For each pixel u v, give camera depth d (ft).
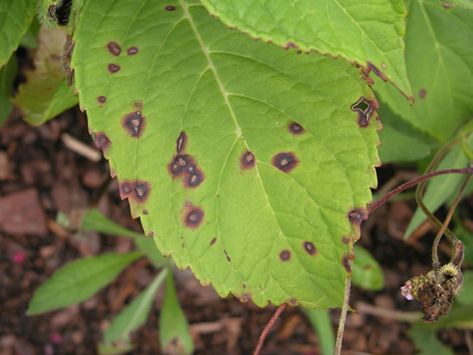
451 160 1.41
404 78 0.93
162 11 1.09
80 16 1.07
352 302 1.83
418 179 1.20
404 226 1.85
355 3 0.93
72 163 1.84
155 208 1.05
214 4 0.92
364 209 1.03
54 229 1.82
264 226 1.05
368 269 1.57
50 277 1.68
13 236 1.81
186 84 1.06
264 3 0.92
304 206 1.05
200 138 1.06
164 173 1.05
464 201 1.81
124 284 1.82
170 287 1.65
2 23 1.12
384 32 0.93
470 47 1.39
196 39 1.08
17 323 1.78
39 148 1.84
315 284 1.06
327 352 1.60
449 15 1.38
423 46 1.40
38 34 1.33
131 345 1.74
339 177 1.04
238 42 1.08
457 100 1.41
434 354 1.76
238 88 1.07
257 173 1.05
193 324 1.82
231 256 1.06
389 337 1.81
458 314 1.64
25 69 1.66
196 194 1.05
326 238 1.04
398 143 1.42
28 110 1.45
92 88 1.05
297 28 0.92
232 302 1.83
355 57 0.92
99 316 1.80
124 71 1.06
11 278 1.79
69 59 1.07
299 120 1.05
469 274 1.64
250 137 1.06
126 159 1.05
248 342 1.81
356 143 1.04
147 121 1.05
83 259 1.62
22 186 1.82
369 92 1.05
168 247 1.05
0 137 1.84
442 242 1.84
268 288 1.06
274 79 1.06
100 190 1.79
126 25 1.07
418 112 1.41
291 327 1.81
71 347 1.78
